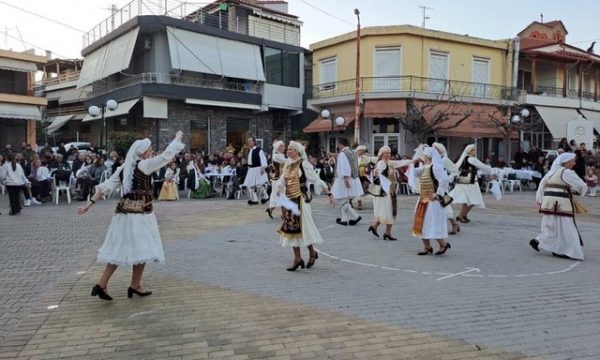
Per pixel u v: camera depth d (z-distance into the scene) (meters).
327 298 5.99
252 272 7.25
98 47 29.50
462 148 29.14
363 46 27.67
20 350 4.42
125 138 23.56
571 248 8.37
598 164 24.02
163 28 25.48
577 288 6.60
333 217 13.10
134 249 5.65
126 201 5.72
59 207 14.68
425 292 6.31
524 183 24.19
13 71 27.19
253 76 28.08
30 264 7.58
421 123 25.16
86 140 32.62
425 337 4.77
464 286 6.62
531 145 32.03
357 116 25.53
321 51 30.09
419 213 8.56
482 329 5.01
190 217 12.88
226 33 27.22
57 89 38.00
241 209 14.52
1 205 15.20
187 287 6.40
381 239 10.00
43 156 18.22
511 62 30.50
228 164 20.08
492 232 11.14
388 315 5.39
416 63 27.36
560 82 33.06
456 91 28.36
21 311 5.45
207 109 27.16
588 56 33.22
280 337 4.73
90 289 6.28
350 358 4.28
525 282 6.88
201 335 4.77
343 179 11.56
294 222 7.19
